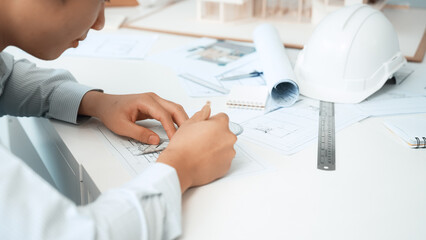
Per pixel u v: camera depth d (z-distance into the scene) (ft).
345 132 2.19
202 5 4.26
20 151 3.14
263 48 3.09
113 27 4.07
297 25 4.04
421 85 2.79
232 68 3.11
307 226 1.49
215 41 3.70
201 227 1.49
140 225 1.33
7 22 1.52
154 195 1.42
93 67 3.14
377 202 1.62
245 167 1.86
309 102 2.56
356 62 2.49
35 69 2.51
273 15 4.30
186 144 1.66
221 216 1.54
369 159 1.93
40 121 2.67
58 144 2.24
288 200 1.63
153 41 3.74
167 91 2.72
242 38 3.74
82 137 2.14
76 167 1.95
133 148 2.01
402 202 1.62
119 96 2.25
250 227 1.49
